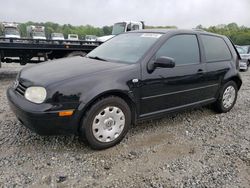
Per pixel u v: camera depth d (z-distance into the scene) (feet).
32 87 10.57
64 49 29.55
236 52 17.89
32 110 10.07
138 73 11.98
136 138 12.81
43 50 29.27
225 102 17.02
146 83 12.24
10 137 12.28
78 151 11.29
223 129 14.52
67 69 11.62
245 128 14.82
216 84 15.94
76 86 10.48
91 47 31.17
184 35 14.40
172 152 11.59
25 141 11.94
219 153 11.65
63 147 11.55
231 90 17.25
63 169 9.92
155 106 12.99
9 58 28.89
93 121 10.95
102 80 11.00
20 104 10.54
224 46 16.96
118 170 10.03
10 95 11.57
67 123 10.46
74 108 10.43
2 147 11.34
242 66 44.88
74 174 9.65
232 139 13.25
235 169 10.37
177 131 13.91
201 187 9.18
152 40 13.35
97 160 10.66
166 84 13.01
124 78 11.52
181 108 14.23
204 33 15.75
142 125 14.43
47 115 10.06
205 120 15.78
